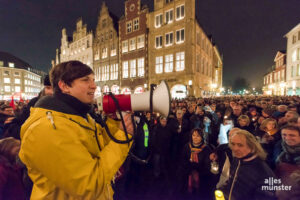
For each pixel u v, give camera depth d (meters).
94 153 0.85
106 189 0.95
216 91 34.62
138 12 20.22
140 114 1.01
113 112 0.99
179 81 17.22
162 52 18.55
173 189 3.25
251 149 1.63
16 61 52.84
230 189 1.75
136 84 20.91
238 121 3.70
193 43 16.55
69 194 0.71
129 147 0.84
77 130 0.76
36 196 0.74
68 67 0.81
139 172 3.45
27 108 2.17
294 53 25.06
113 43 23.83
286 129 1.87
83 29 29.45
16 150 1.64
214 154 2.65
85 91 0.85
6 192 1.49
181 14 16.97
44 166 0.66
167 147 3.84
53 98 0.81
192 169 2.79
